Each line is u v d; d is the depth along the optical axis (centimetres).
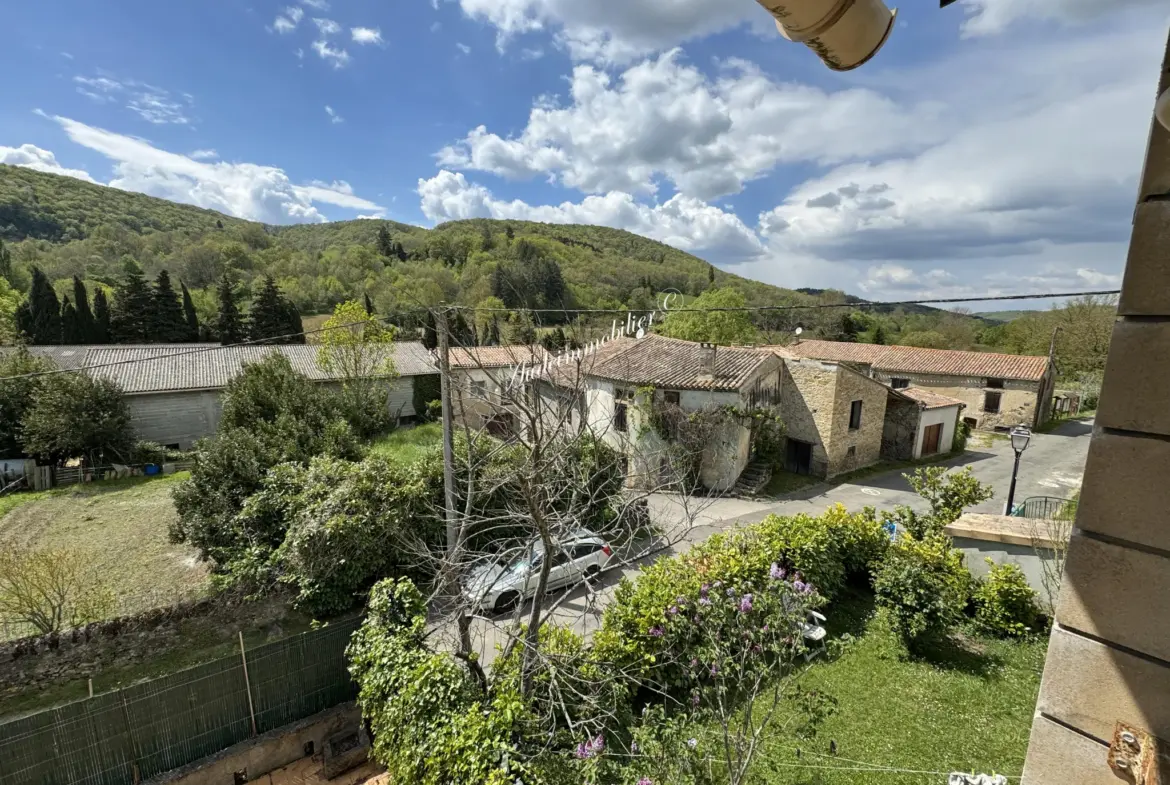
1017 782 604
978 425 3005
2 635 1021
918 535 1093
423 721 580
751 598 635
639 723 695
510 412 665
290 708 737
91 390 2086
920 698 755
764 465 1948
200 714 680
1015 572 920
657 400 1778
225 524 1138
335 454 1517
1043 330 4109
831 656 826
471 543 1132
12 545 1438
